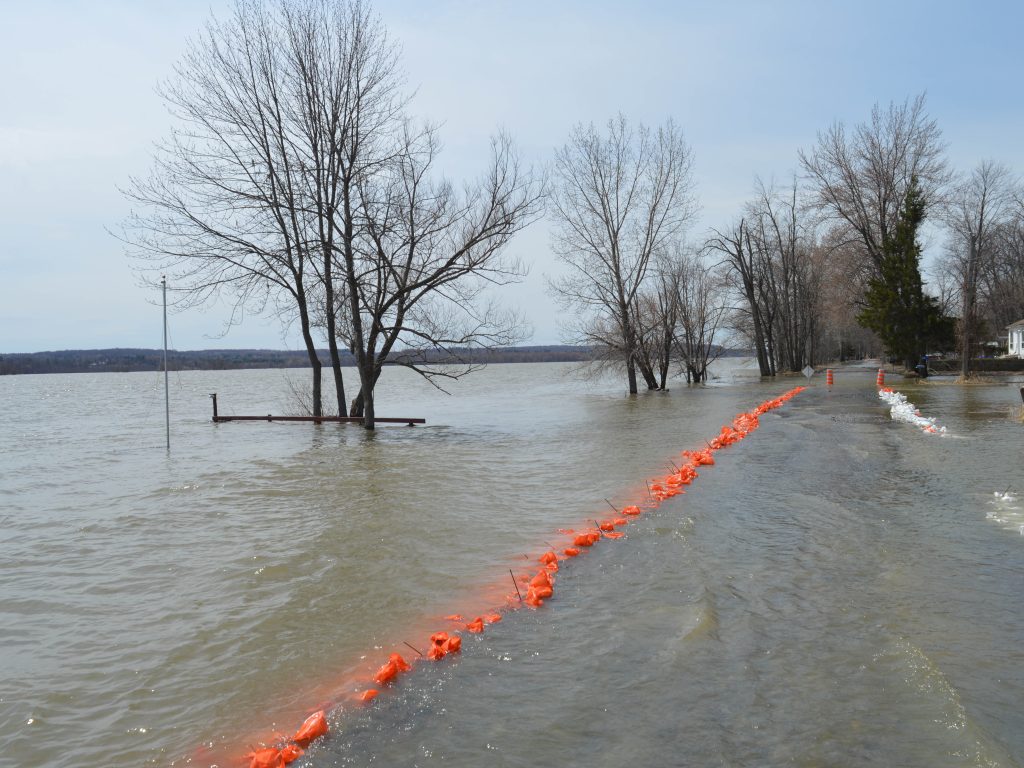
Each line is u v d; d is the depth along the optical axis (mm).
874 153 43719
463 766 4012
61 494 12977
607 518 9875
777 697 4629
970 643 5387
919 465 13125
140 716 4848
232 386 79438
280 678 5320
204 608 6887
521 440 19500
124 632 6348
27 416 36875
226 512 11078
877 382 39250
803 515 9586
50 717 4863
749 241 54469
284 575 7824
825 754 3977
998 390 32031
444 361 23641
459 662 5363
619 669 5129
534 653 5469
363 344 23797
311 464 15695
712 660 5203
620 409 29953
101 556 8797
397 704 4762
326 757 4164
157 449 19188
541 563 7875
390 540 9086
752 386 44594
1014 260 67875
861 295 47625
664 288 42719
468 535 9234
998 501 10039
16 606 7074
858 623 5805
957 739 4066
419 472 14320
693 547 8164
